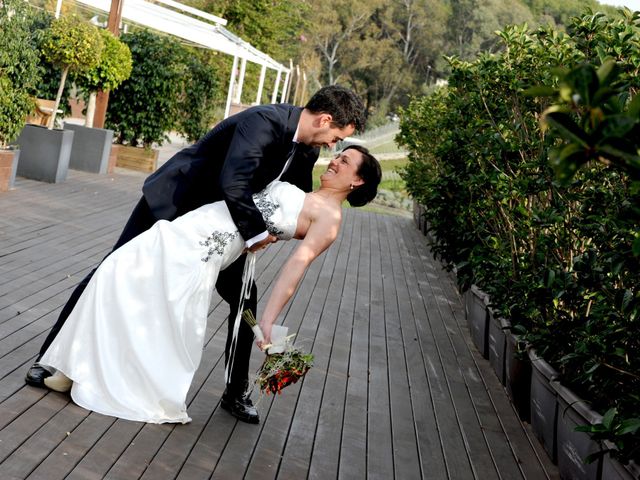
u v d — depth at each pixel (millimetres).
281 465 3289
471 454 3854
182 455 3148
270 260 7977
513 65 5035
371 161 3271
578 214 3965
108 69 10930
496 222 5668
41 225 7020
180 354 3307
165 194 3344
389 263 9359
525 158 5109
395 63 57438
